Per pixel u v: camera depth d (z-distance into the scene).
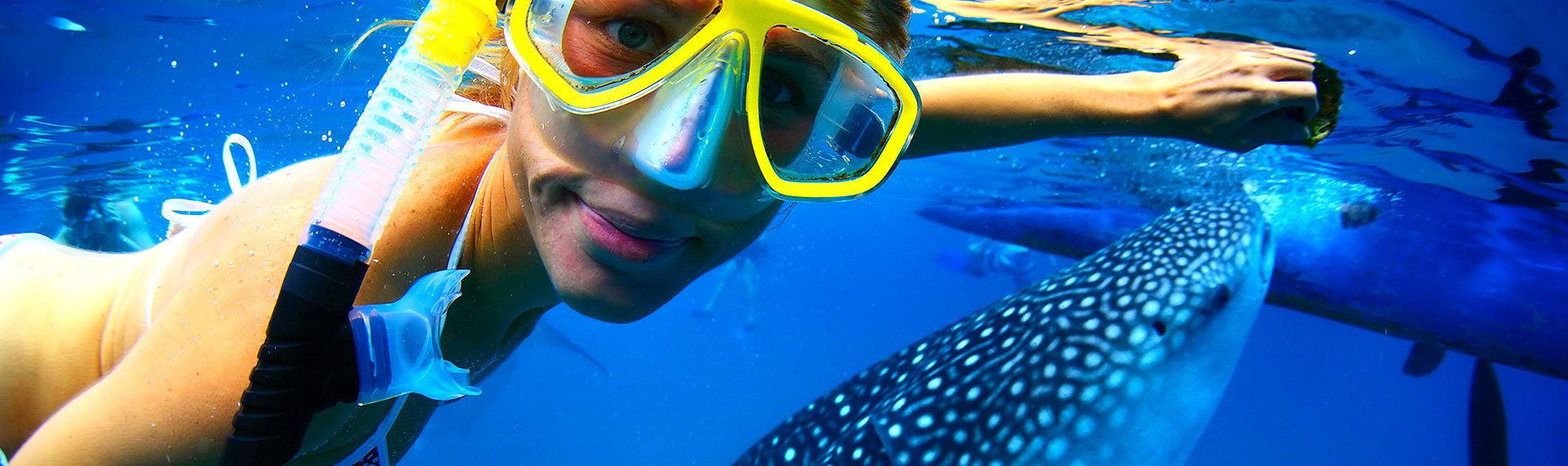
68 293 0.54
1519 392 12.71
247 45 1.64
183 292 0.37
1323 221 1.71
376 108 0.31
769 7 0.33
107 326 0.51
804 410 0.76
